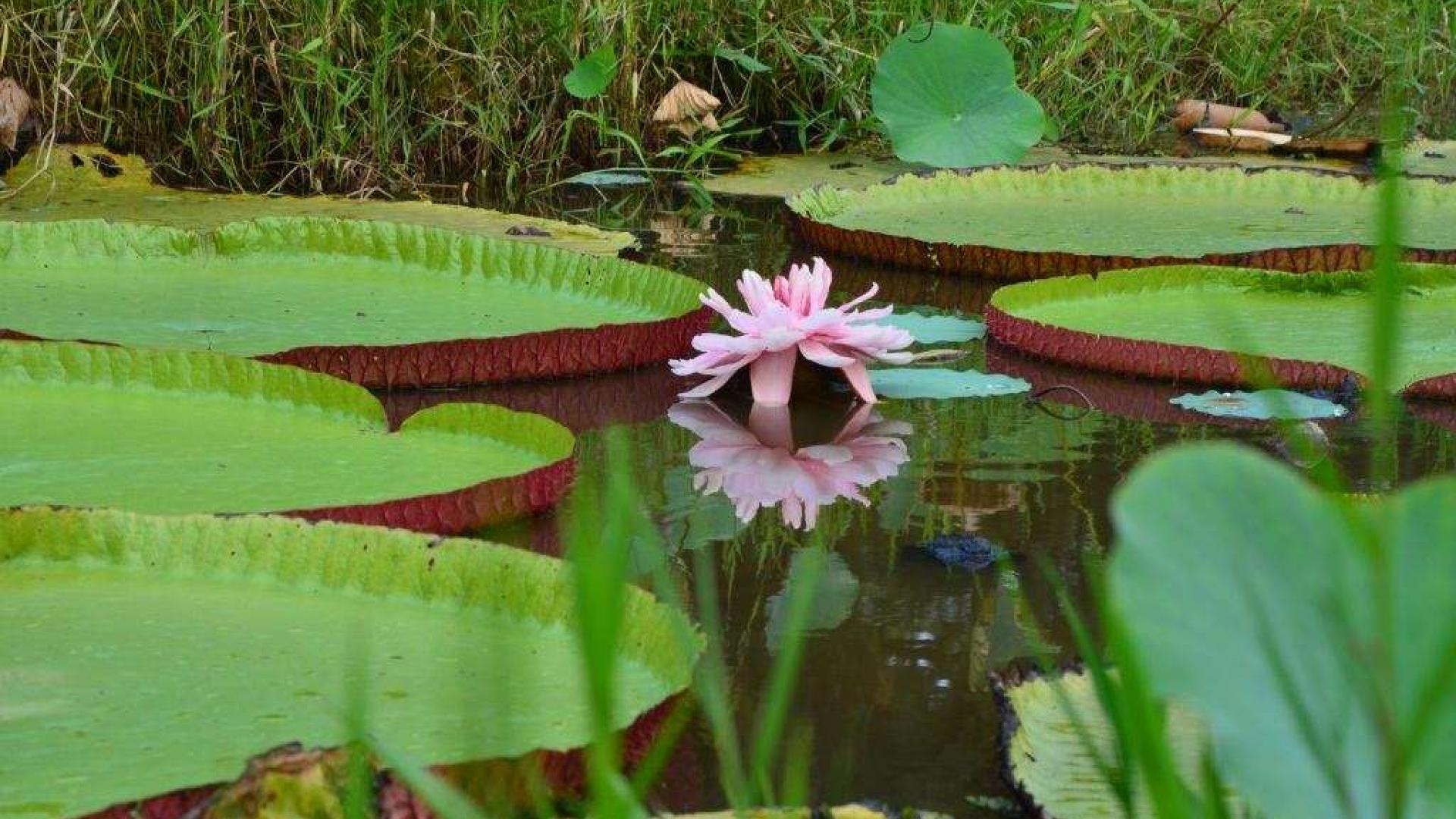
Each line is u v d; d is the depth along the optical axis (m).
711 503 3.15
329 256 4.80
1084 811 1.91
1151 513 0.94
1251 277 4.67
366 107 6.70
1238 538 0.94
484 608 2.41
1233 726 0.91
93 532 2.55
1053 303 4.59
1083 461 3.43
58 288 4.48
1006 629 2.56
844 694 2.33
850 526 3.03
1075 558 2.87
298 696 2.11
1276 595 0.93
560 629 2.35
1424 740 0.90
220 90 6.27
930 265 5.35
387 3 6.42
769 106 7.68
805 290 3.90
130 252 4.76
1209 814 1.20
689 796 2.03
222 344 3.96
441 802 1.41
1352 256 5.04
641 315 4.49
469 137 6.96
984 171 6.41
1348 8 9.14
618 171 6.90
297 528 2.52
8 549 2.55
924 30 6.60
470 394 3.94
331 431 3.37
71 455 3.12
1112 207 6.22
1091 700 2.17
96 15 6.36
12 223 4.69
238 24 6.44
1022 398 3.94
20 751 1.94
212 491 2.95
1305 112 8.81
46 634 2.29
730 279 5.07
